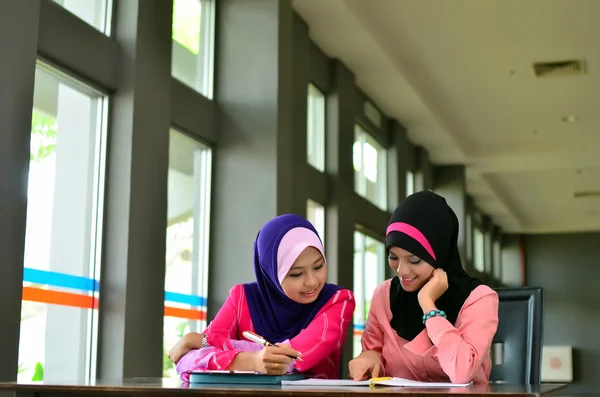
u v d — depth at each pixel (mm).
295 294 2092
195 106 4684
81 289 3654
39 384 1562
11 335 2850
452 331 1884
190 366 1982
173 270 4484
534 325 2225
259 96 4918
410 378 2121
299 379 1862
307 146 6012
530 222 15211
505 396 1281
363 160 7938
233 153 4906
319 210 6723
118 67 3895
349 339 6867
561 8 6082
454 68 7395
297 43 5949
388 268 8422
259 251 2156
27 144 2982
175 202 4555
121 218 3768
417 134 9227
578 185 11938
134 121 3838
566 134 9422
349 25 6223
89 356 3678
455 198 10375
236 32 5039
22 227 2928
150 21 4035
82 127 3740
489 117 8867
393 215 2102
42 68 3463
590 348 15469
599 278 15602
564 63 7188
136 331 3764
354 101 7266
